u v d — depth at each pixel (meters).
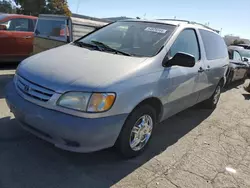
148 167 3.00
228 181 2.94
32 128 2.72
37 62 2.99
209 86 4.73
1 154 2.87
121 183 2.64
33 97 2.61
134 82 2.72
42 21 6.18
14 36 6.93
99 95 2.45
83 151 2.53
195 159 3.32
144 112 3.02
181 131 4.21
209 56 4.56
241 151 3.73
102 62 2.90
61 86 2.48
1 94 4.78
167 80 3.20
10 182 2.45
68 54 3.18
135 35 3.66
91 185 2.56
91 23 6.07
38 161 2.83
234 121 5.05
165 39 3.47
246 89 7.79
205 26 4.89
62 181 2.56
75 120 2.40
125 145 2.89
